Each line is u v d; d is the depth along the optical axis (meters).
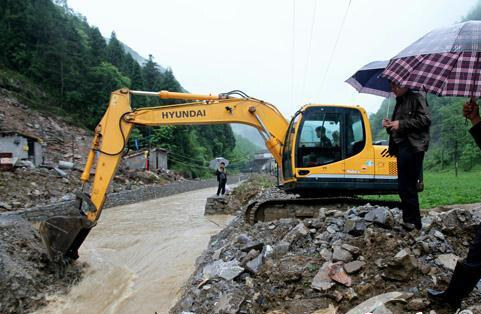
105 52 52.81
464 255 3.83
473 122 2.96
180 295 5.21
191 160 51.94
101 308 5.76
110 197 18.11
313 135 6.94
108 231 11.86
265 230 5.88
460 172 32.03
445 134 39.28
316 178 6.82
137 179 27.89
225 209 15.16
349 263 3.73
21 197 14.15
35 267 6.72
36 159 21.02
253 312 3.55
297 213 7.11
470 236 4.11
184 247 8.95
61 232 7.03
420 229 4.06
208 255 6.36
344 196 7.29
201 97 7.95
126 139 7.68
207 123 7.93
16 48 38.38
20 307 5.73
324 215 5.23
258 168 73.88
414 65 3.19
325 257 4.04
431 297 3.12
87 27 62.00
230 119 7.95
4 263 6.25
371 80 5.02
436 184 15.66
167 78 60.84
